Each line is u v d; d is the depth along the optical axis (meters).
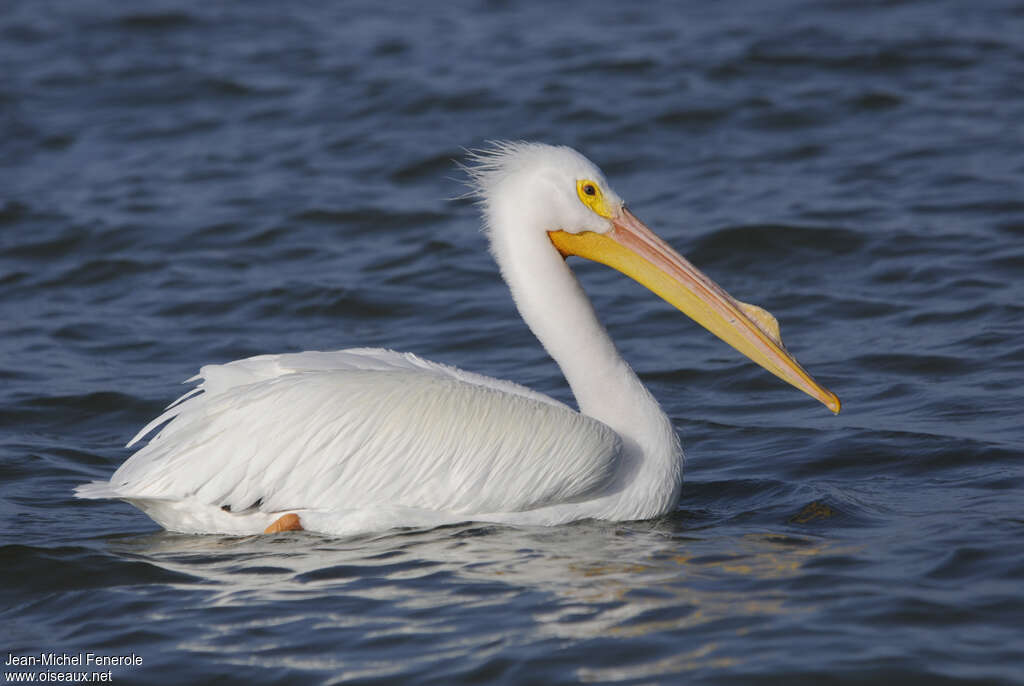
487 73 28.59
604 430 10.34
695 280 11.00
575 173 10.91
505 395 10.25
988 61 27.42
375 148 24.42
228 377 10.31
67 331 16.53
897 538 9.44
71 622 8.52
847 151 22.66
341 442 9.94
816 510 10.34
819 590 8.41
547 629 7.98
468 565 9.23
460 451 10.05
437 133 24.84
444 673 7.47
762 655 7.46
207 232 20.44
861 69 27.41
